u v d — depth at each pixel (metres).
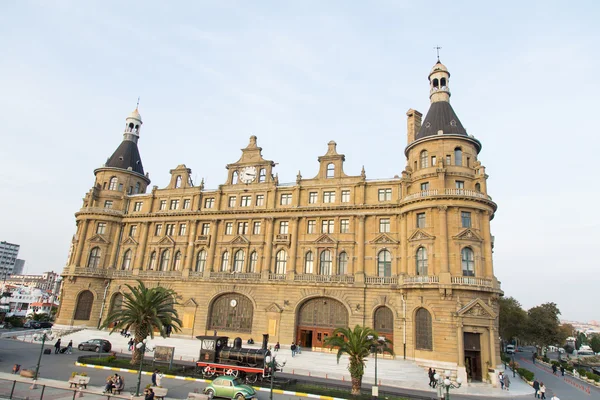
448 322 48.38
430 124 59.88
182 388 32.88
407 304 52.59
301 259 61.59
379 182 60.50
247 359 37.34
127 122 84.12
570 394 45.38
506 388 44.28
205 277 65.12
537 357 96.38
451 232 52.19
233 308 63.22
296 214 63.47
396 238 57.19
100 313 70.19
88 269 71.19
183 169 74.94
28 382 31.81
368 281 56.25
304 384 35.81
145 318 41.06
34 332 73.00
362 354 33.59
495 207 55.28
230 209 68.12
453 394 39.56
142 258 71.56
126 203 76.62
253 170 69.25
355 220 60.38
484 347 47.16
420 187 56.69
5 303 151.62
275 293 60.44
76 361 41.84
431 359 48.22
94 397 28.25
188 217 70.50
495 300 51.38
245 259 64.81
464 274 51.03
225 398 29.08
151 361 42.94
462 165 56.12
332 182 63.28
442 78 63.12
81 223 75.25
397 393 34.28
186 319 64.00
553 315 102.75
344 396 31.61
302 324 58.69
